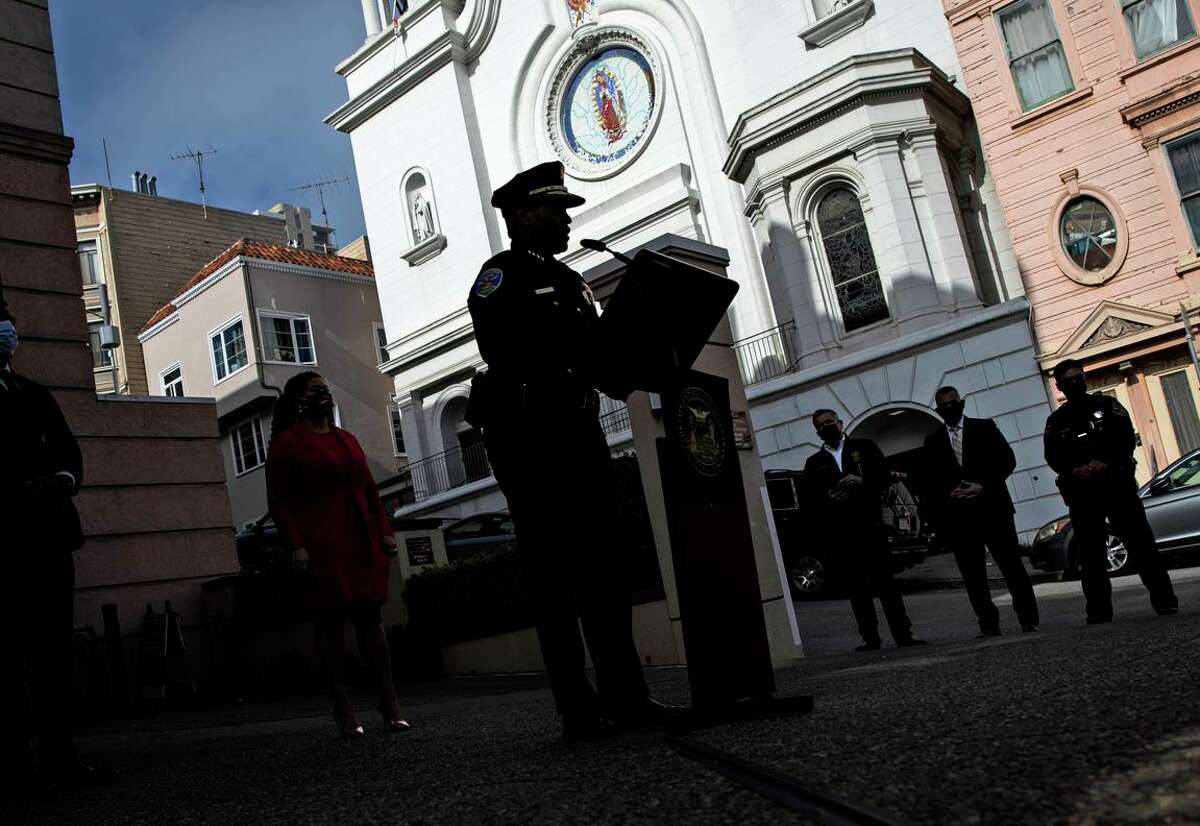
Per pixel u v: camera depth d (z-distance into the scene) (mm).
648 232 26734
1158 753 1661
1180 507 12359
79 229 37625
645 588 8484
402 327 31531
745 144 21500
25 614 3955
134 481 12961
